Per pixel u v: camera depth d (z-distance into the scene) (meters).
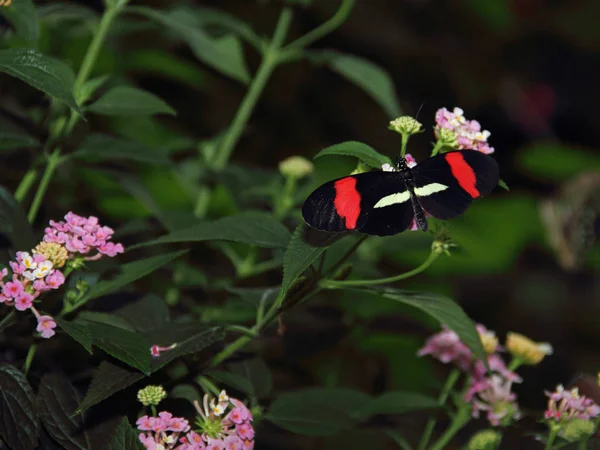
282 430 1.05
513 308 1.89
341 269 0.95
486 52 2.38
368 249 1.13
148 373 0.90
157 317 0.96
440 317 0.94
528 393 1.20
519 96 2.40
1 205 0.95
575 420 0.97
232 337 1.00
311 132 1.94
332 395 1.00
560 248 1.80
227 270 1.13
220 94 1.75
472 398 1.01
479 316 1.85
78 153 1.01
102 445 0.92
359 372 1.17
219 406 0.93
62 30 1.20
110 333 0.92
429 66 2.24
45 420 0.92
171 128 1.57
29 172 1.01
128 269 0.94
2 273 0.91
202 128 1.70
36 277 0.91
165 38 1.45
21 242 0.95
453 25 2.34
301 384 1.10
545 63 2.49
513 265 1.85
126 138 1.09
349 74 1.13
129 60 1.45
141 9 1.06
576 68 2.49
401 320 1.10
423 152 2.07
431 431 1.04
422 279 1.28
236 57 1.12
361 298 1.10
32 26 0.98
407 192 0.93
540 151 2.06
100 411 0.93
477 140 0.94
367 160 0.92
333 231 0.91
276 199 1.12
